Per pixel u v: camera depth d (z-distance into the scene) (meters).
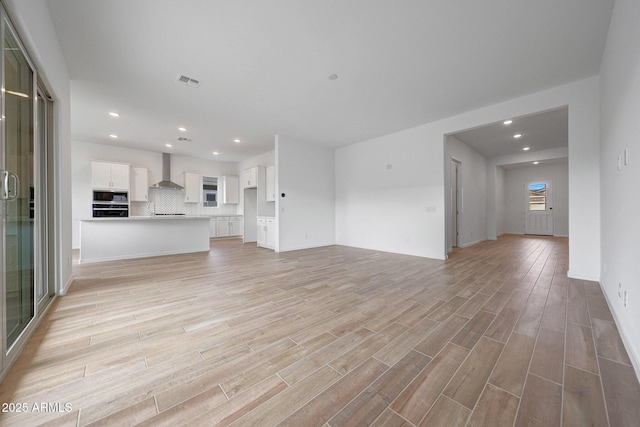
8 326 1.67
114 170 6.35
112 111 4.29
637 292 1.54
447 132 4.67
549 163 8.34
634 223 1.64
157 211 7.47
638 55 1.56
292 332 1.96
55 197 2.67
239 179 8.95
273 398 1.27
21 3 1.55
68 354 1.65
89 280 3.39
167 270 3.97
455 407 1.20
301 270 3.96
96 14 2.16
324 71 3.09
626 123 1.85
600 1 2.06
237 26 2.33
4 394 1.29
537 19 2.25
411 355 1.65
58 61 2.52
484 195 7.80
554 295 2.74
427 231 5.04
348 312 2.34
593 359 1.58
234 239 8.46
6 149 1.71
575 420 1.12
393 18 2.23
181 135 5.75
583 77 3.20
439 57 2.81
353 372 1.47
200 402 1.24
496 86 3.44
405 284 3.20
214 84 3.38
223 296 2.78
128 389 1.33
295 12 2.17
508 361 1.57
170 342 1.81
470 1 2.05
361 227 6.34
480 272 3.78
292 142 6.02
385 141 5.76
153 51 2.68
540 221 8.92
